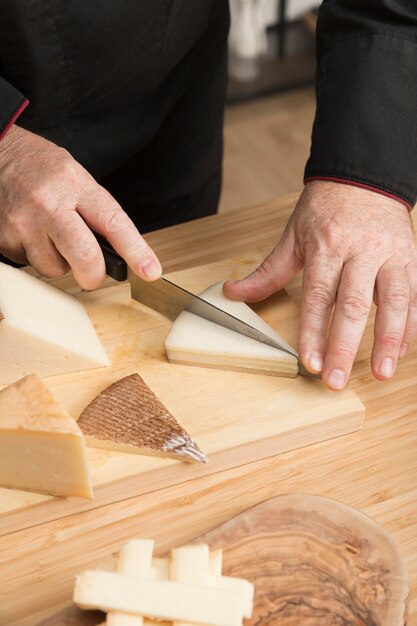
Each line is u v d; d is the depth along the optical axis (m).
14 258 1.28
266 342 1.17
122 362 1.19
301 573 0.94
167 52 1.46
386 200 1.22
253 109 3.31
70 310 1.22
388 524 1.03
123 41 1.36
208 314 1.21
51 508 1.03
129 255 1.17
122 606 0.86
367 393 1.18
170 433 1.07
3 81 1.19
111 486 1.04
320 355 1.12
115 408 1.09
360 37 1.26
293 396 1.14
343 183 1.22
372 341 1.25
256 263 1.32
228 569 0.95
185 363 1.19
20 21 1.24
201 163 1.79
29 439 0.97
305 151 3.10
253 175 2.99
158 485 1.07
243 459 1.10
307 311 1.15
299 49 3.34
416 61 1.25
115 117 1.53
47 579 0.98
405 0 1.25
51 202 1.15
